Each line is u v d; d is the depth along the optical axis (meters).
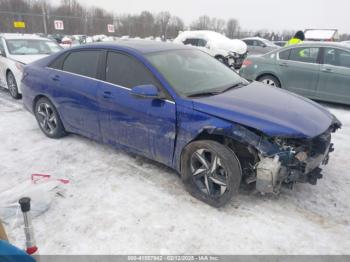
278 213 3.03
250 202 3.21
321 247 2.61
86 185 3.51
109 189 3.43
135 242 2.66
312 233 2.77
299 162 2.83
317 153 3.04
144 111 3.38
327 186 3.53
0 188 3.46
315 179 2.97
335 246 2.62
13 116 5.96
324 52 6.74
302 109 3.22
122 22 26.81
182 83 3.39
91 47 4.07
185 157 3.19
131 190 3.41
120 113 3.63
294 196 3.32
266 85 4.04
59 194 3.33
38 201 3.03
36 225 2.87
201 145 3.03
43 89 4.57
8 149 4.48
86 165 3.98
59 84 4.33
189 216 2.98
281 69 7.27
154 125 3.34
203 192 3.16
